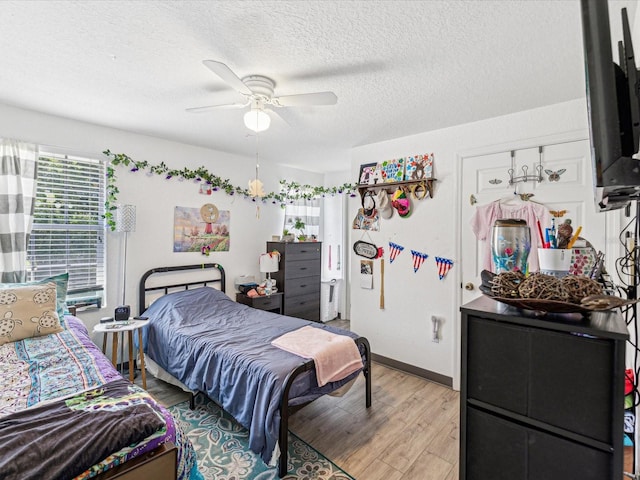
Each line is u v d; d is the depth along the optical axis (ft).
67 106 8.46
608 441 2.14
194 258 12.39
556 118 7.98
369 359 8.46
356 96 7.61
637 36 4.64
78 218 9.70
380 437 7.20
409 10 4.66
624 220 6.56
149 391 9.18
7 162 8.28
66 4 4.58
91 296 9.96
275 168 15.39
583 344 2.23
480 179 9.20
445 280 9.83
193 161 12.26
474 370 2.71
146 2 4.53
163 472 3.58
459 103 7.98
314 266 15.64
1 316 6.66
